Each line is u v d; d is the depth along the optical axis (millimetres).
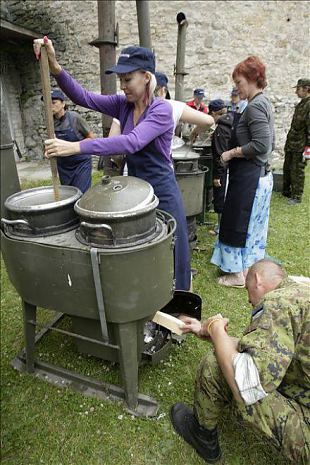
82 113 7633
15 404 1738
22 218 1471
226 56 6422
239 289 2582
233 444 1495
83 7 6293
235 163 2342
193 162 2787
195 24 6598
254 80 2160
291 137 3379
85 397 1740
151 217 1417
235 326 2168
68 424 1620
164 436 1539
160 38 7176
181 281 2039
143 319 1608
